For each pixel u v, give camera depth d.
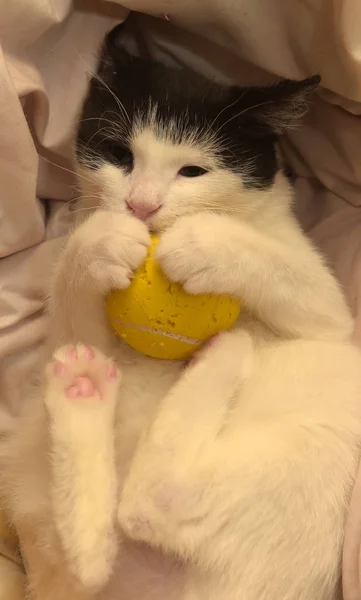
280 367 0.27
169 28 0.32
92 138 0.29
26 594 0.28
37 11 0.27
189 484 0.24
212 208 0.28
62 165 0.32
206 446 0.25
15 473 0.28
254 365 0.28
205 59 0.33
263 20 0.29
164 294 0.25
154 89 0.29
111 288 0.25
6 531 0.30
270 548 0.24
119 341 0.28
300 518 0.25
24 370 0.32
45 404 0.26
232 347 0.27
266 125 0.29
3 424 0.32
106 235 0.25
